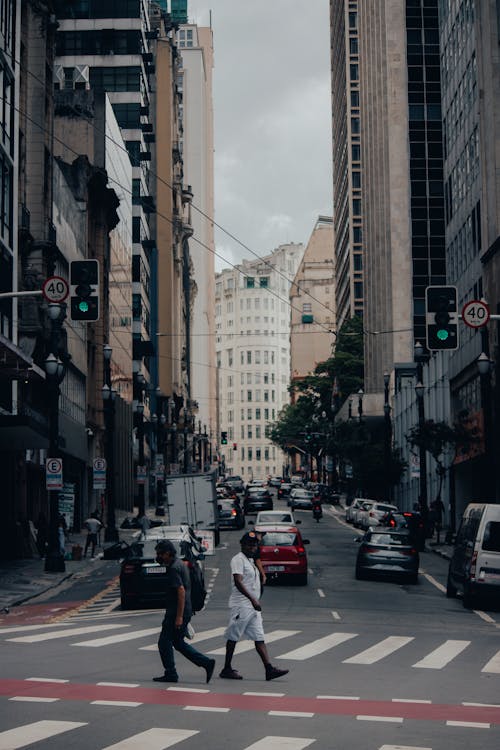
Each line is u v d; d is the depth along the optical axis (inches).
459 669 643.5
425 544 2053.4
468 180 2476.6
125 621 912.9
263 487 3371.1
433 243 4082.2
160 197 5315.0
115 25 4252.0
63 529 1785.2
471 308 1154.7
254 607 578.6
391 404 3772.1
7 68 1865.2
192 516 2005.4
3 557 1804.9
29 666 611.2
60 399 2316.7
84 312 922.7
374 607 1063.6
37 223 2166.6
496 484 2103.8
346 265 5797.2
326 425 4722.0
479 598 1082.1
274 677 577.3
